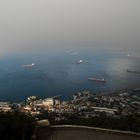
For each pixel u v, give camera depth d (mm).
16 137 7359
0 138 7109
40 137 7816
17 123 7609
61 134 8180
